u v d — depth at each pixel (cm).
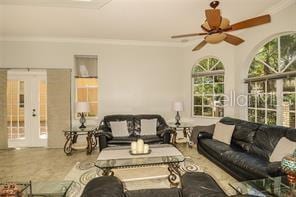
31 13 390
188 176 209
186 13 392
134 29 491
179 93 616
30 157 483
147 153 348
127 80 596
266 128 350
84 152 525
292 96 387
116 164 305
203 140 457
